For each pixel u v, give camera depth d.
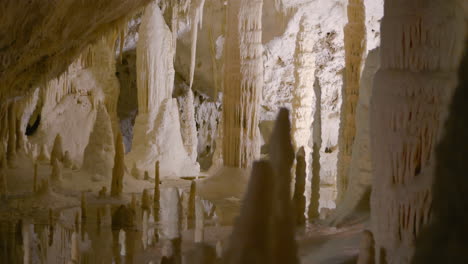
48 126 12.73
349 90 6.70
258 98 8.99
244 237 1.03
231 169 8.91
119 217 5.69
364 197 5.07
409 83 2.48
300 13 12.21
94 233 5.29
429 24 2.45
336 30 12.49
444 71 2.42
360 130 5.21
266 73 13.37
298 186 5.29
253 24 8.88
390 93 2.56
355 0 6.67
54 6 4.84
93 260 4.19
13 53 5.16
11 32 4.73
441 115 2.34
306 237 4.27
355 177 5.23
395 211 2.53
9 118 9.02
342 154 6.69
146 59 11.35
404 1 2.53
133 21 14.41
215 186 8.67
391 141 2.56
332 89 12.86
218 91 14.77
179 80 15.62
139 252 4.42
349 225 4.79
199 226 5.76
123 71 16.08
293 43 12.81
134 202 6.34
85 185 8.63
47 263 4.11
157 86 11.47
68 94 13.07
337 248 3.61
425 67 2.48
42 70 6.52
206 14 13.62
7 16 4.45
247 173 8.85
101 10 5.88
